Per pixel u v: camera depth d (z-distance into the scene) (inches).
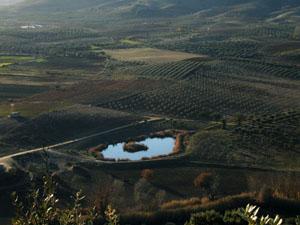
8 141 3272.6
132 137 3575.3
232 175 2755.9
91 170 2829.7
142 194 2482.8
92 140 3467.0
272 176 2682.1
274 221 382.6
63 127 3595.0
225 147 3184.1
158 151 3284.9
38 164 2869.1
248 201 2236.7
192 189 2581.2
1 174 2568.9
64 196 2412.6
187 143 3329.2
